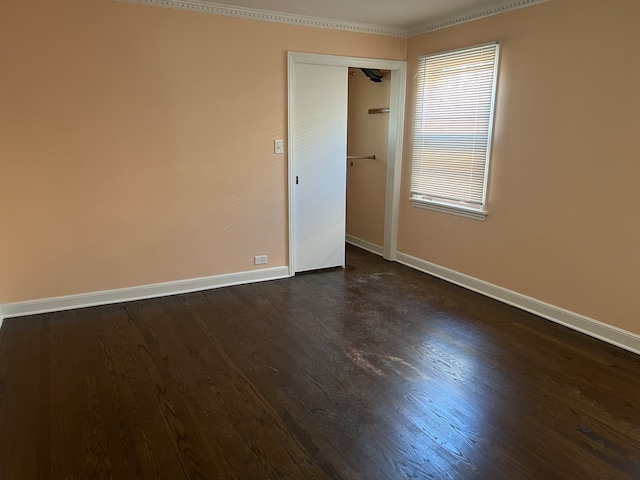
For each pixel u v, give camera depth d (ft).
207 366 9.09
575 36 10.20
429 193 14.88
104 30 10.96
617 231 9.90
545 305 11.59
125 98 11.47
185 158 12.46
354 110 18.20
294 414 7.61
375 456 6.63
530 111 11.39
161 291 12.87
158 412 7.61
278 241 14.37
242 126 13.01
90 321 11.09
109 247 12.01
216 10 12.03
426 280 14.58
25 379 8.52
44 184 11.03
